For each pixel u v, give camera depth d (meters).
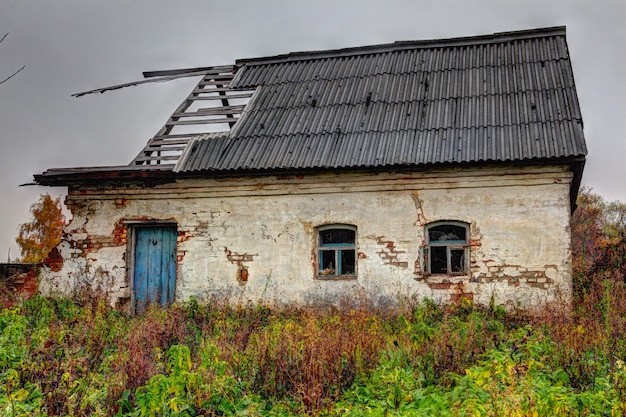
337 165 12.48
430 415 5.89
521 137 12.10
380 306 12.27
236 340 8.75
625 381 6.27
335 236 13.09
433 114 13.34
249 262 13.15
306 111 14.42
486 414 5.57
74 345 8.30
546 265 11.63
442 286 12.09
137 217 13.88
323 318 11.27
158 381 6.26
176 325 9.87
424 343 8.57
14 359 7.73
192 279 13.41
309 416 6.32
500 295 11.77
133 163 14.05
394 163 12.23
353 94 14.63
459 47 15.35
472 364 7.79
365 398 6.67
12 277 14.28
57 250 14.20
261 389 7.01
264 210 13.20
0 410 5.87
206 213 13.52
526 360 7.28
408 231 12.39
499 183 12.03
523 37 14.92
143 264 13.99
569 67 13.62
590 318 9.52
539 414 5.57
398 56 15.65
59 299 13.28
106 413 6.21
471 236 12.06
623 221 27.58
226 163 13.20
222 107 15.40
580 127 12.06
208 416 6.16
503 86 13.56
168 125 15.17
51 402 6.03
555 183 11.78
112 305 13.73
